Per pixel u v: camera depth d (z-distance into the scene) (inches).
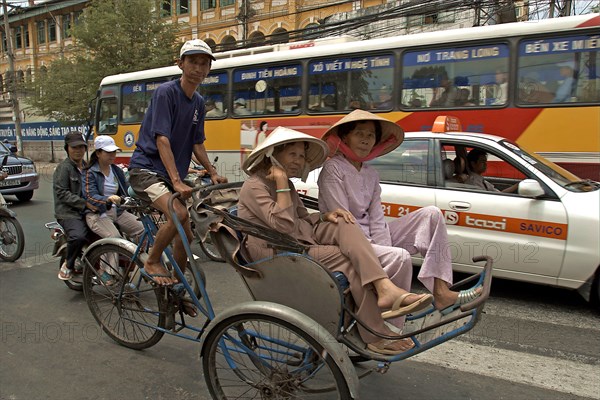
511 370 116.7
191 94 121.3
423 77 269.6
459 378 112.7
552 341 133.6
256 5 777.6
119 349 127.2
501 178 178.2
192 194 106.3
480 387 108.7
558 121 236.5
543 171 162.9
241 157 343.6
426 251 94.3
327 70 301.0
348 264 88.5
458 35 258.4
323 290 84.2
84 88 716.7
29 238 260.2
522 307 160.1
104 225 159.6
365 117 96.7
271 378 92.0
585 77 230.5
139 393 105.6
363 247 86.4
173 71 378.6
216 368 97.7
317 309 86.3
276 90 323.3
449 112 262.5
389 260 88.0
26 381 110.4
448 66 262.4
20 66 1259.2
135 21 691.4
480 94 254.7
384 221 104.8
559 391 106.9
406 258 87.7
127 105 413.1
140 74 400.5
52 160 944.9
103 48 685.3
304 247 87.9
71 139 160.2
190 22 861.8
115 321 134.9
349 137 101.3
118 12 694.5
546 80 239.0
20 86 881.5
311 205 116.6
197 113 127.4
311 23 686.5
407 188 176.7
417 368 117.6
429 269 92.2
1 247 215.2
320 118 303.9
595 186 166.9
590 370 116.7
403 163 180.9
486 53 252.1
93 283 134.8
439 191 171.2
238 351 94.2
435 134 179.0
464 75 258.7
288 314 82.4
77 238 158.9
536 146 242.5
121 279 127.3
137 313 128.0
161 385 108.9
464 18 516.1
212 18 836.6
